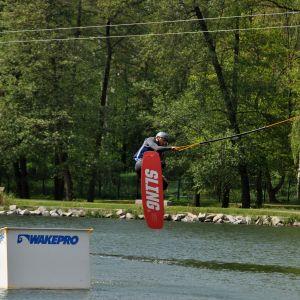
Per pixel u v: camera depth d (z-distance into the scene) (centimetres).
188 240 8188
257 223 10712
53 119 13400
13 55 13500
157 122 12925
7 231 4769
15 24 13500
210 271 6056
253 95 13212
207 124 12556
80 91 13950
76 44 13825
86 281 4903
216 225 10338
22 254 4803
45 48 13362
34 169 17275
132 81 16288
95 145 14100
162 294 5012
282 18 13975
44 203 11944
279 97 13438
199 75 12900
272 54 13200
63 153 14088
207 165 12344
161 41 12700
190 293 5091
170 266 6238
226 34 12812
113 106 14938
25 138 13375
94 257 6631
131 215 11094
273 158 13650
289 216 10775
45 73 13488
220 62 13138
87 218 10962
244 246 7769
